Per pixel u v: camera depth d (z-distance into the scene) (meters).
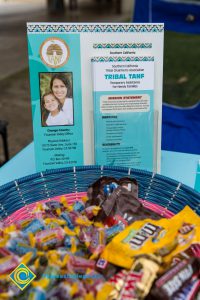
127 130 0.80
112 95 0.77
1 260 0.55
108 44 0.77
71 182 0.78
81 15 11.61
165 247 0.55
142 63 0.77
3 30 8.98
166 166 0.95
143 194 0.76
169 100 2.11
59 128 0.80
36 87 0.77
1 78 4.82
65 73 0.77
